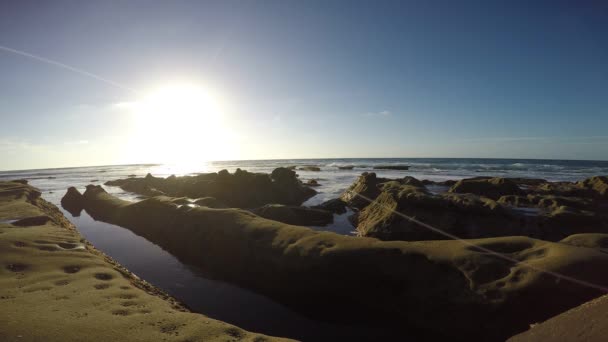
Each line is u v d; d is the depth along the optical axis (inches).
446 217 643.5
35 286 344.8
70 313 286.0
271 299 458.9
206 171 3582.7
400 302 390.6
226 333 269.4
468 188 1008.9
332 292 434.0
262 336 269.6
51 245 483.2
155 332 263.9
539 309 321.4
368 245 455.5
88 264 417.4
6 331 248.2
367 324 394.9
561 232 601.6
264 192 1228.5
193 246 643.5
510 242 414.3
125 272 438.0
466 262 385.4
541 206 775.1
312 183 1742.1
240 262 541.6
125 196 1540.4
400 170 2908.5
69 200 1429.6
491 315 334.0
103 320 277.1
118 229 878.4
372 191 1076.5
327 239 497.4
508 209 653.3
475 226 614.5
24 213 776.9
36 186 2321.6
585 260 344.2
